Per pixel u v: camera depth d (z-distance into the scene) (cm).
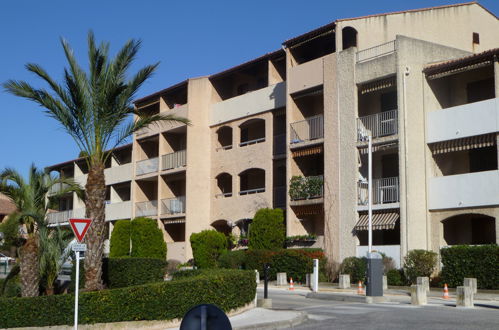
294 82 3569
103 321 1648
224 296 1781
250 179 4128
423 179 2995
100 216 2009
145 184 4941
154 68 2097
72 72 2017
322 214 3397
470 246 2627
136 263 2730
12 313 1698
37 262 2211
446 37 3544
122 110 2081
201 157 4278
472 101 3056
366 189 3172
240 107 4091
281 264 3259
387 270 2894
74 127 2050
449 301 2292
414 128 3000
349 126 3216
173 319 1684
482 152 2980
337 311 1928
